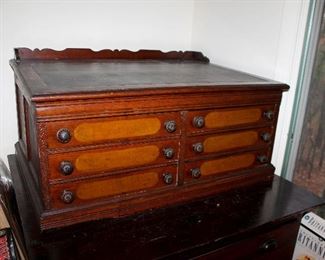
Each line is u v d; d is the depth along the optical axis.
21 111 1.00
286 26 1.13
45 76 0.89
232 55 1.38
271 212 0.94
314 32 1.09
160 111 0.83
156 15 1.49
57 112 0.71
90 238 0.77
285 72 1.16
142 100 0.80
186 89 0.83
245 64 1.32
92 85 0.79
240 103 0.96
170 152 0.88
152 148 0.86
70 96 0.70
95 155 0.79
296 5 1.10
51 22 1.27
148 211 0.89
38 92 0.69
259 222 0.89
